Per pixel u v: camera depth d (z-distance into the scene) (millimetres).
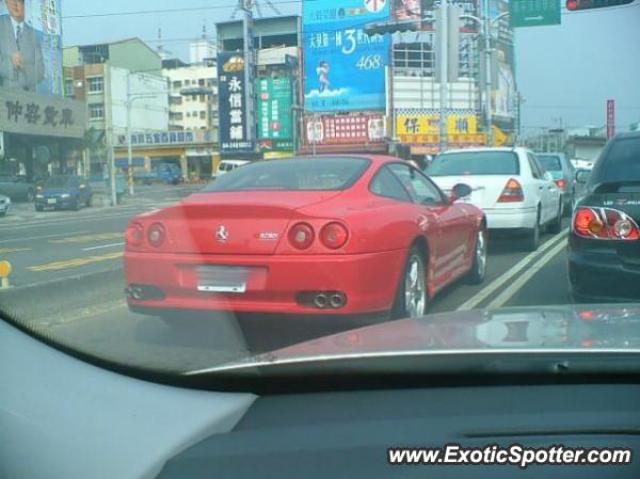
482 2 45625
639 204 5391
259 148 61312
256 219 4738
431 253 5875
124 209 31016
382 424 2576
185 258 4844
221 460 2576
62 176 31188
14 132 37812
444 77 20016
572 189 16156
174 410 3000
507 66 62438
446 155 10617
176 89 95125
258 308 4715
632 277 5336
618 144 6242
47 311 6199
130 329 5523
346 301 4629
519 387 2713
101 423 3008
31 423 3084
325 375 2826
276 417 2762
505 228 9750
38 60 42188
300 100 60500
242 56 61031
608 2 21344
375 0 56781
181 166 68875
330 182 5328
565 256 9812
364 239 4711
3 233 17797
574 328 3246
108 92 61656
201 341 4980
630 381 2666
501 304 6723
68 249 13203
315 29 58750
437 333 3217
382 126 56406
